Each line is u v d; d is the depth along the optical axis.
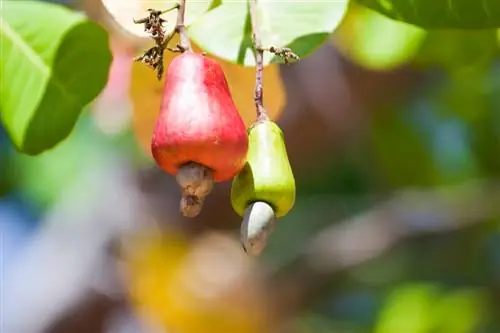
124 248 7.69
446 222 7.37
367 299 7.73
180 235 7.61
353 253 7.48
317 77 6.91
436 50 5.29
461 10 3.43
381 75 6.80
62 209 8.05
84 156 8.01
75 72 3.97
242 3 3.47
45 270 7.84
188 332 7.47
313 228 7.85
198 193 2.85
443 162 7.27
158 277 7.53
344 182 7.84
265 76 3.87
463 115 6.88
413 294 6.88
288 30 3.43
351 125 7.18
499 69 6.56
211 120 2.83
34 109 3.98
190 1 3.22
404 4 3.46
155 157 2.88
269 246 7.80
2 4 3.97
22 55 3.97
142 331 7.58
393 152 7.21
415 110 7.09
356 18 5.28
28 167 8.22
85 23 3.96
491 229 7.42
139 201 7.77
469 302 6.85
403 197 7.41
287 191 2.94
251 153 2.96
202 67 2.92
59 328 7.60
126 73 4.93
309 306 7.58
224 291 7.46
